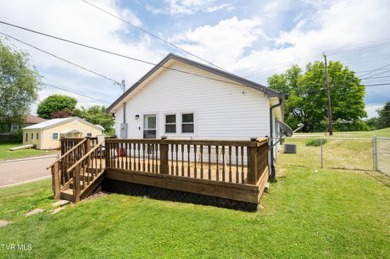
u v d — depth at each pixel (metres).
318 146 15.29
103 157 6.68
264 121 6.18
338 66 28.31
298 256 2.41
